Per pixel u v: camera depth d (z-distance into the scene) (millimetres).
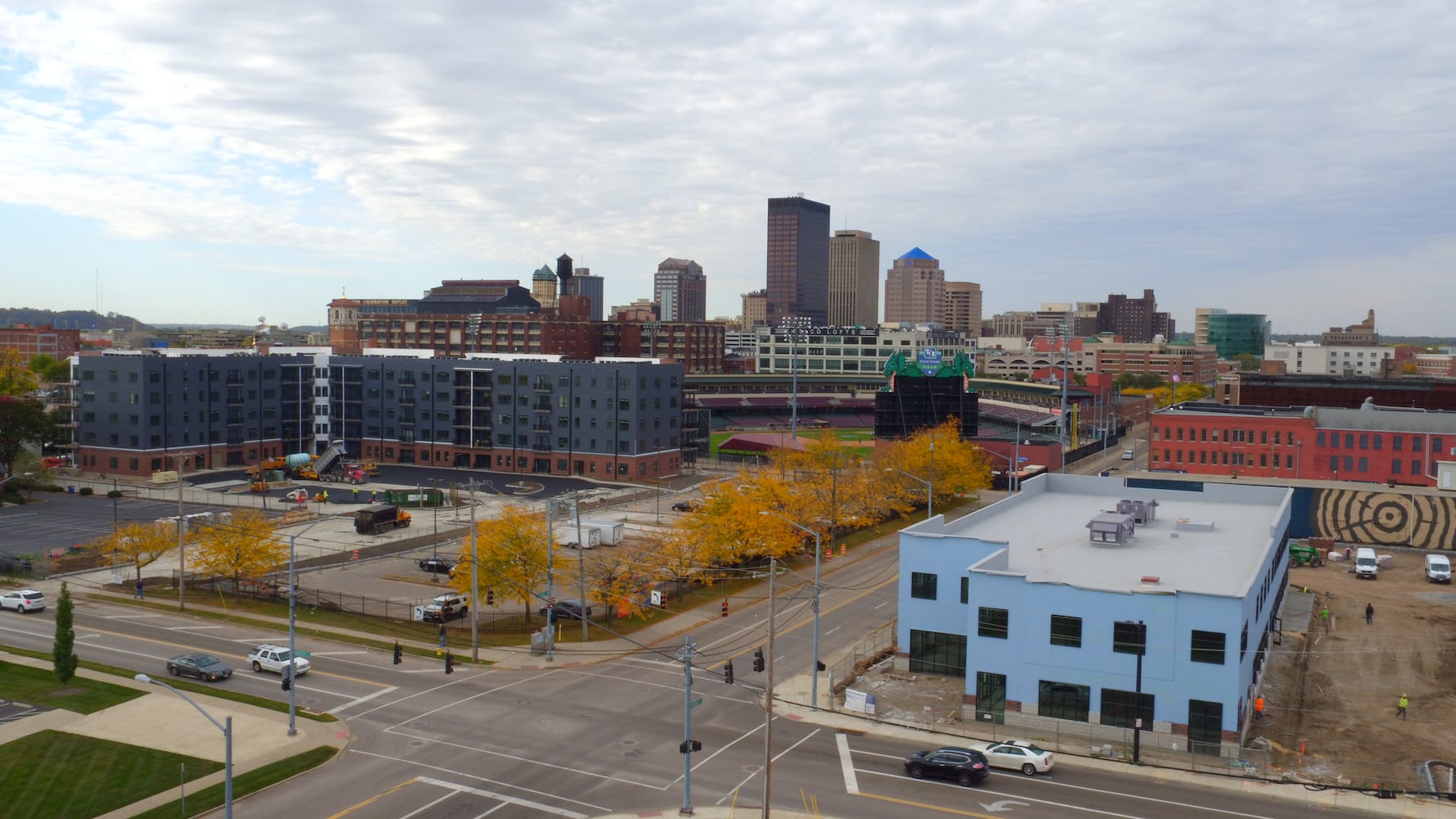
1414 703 60844
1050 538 71688
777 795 46031
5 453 135500
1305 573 97562
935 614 65250
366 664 65562
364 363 172625
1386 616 80812
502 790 46062
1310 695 62219
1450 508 106000
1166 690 53156
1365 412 133125
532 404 160125
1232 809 45188
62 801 44250
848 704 58281
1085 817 44031
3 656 65375
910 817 43875
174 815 42969
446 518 121188
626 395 153125
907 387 174500
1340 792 47469
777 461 129875
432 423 168375
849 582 90688
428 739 52406
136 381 146750
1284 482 114500
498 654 68500
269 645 67250
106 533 107188
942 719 57250
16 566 89875
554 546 90438
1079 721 55188
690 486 148000
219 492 137875
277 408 168125
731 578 90312
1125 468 173750
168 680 61094
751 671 65438
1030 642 56125
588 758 50125
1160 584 57688
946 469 125875
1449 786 48281
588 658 67500
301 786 46219
